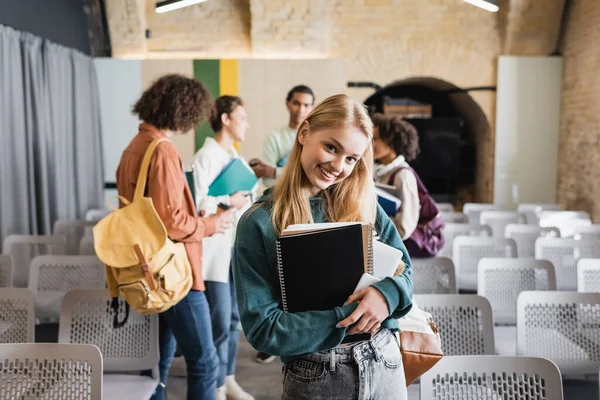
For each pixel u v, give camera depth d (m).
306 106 4.46
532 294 2.83
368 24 8.34
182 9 8.26
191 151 8.14
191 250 2.73
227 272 3.35
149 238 2.53
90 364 2.08
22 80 5.88
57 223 5.24
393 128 3.66
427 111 9.29
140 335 2.79
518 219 5.83
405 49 8.39
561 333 2.84
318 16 8.14
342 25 8.34
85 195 7.46
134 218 2.56
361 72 8.40
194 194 3.19
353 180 1.70
